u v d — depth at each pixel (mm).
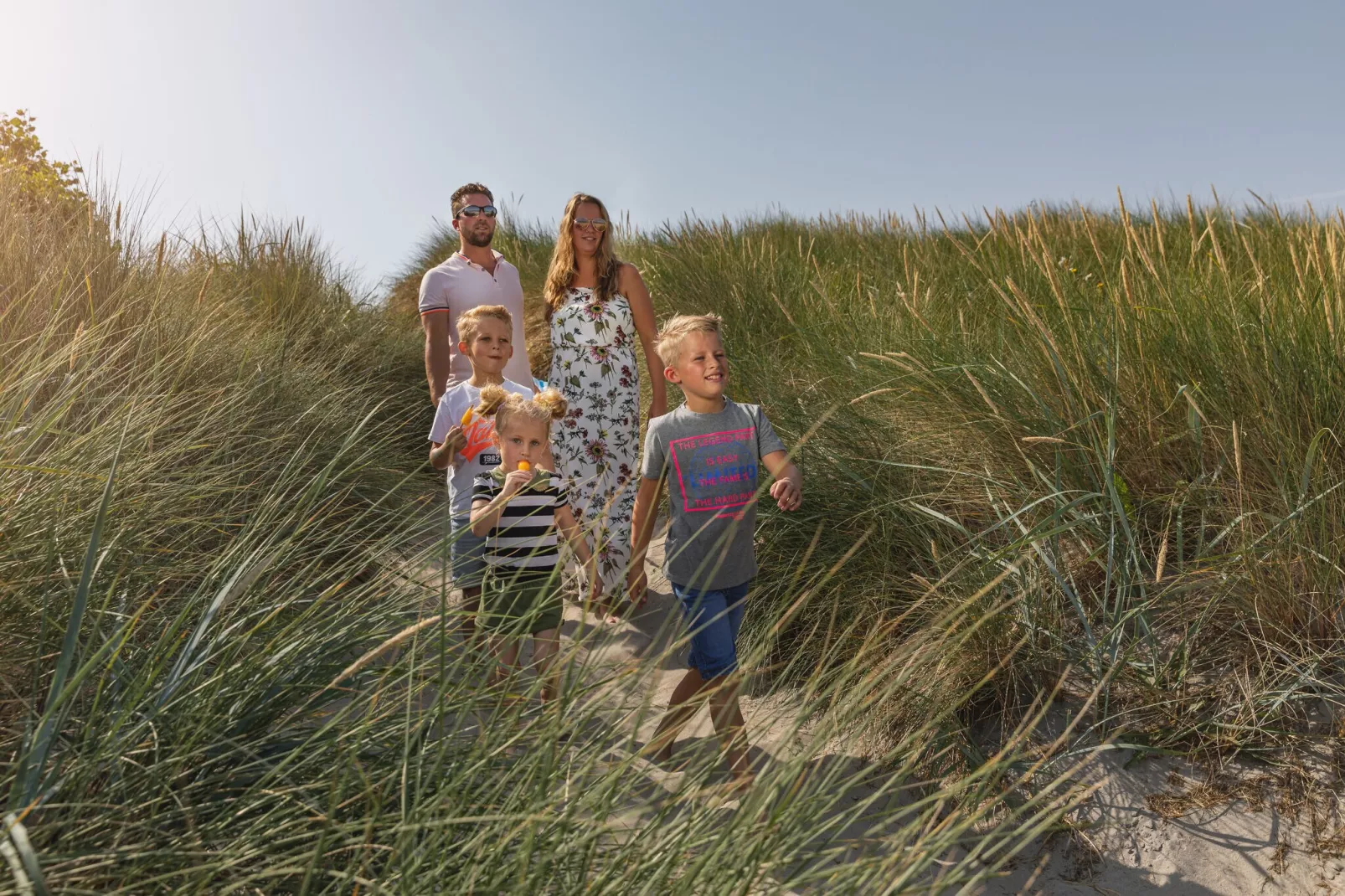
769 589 3133
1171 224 6832
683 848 1324
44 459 2092
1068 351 3367
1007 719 2430
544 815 1230
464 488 3018
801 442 1564
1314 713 2199
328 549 2141
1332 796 2008
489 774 1493
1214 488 2801
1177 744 2242
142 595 2113
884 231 8375
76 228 4672
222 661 1673
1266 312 3123
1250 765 2141
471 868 1277
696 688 2592
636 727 1446
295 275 6875
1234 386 3053
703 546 2527
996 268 5207
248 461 3340
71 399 2209
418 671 1703
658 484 2654
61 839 1249
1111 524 2684
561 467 3881
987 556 2736
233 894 1336
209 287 5441
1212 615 2490
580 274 3928
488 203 3777
